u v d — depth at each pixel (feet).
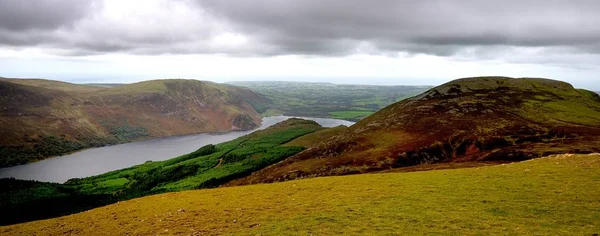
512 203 118.62
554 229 93.76
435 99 594.65
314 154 466.70
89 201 510.58
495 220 104.83
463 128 428.56
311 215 126.31
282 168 426.92
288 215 129.59
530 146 335.26
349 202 140.36
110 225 143.33
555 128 398.83
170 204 173.78
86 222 153.79
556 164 165.68
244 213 139.33
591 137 355.15
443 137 407.85
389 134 459.73
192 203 170.09
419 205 127.34
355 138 471.62
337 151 447.83
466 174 172.96
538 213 106.83
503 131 401.70
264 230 114.11
